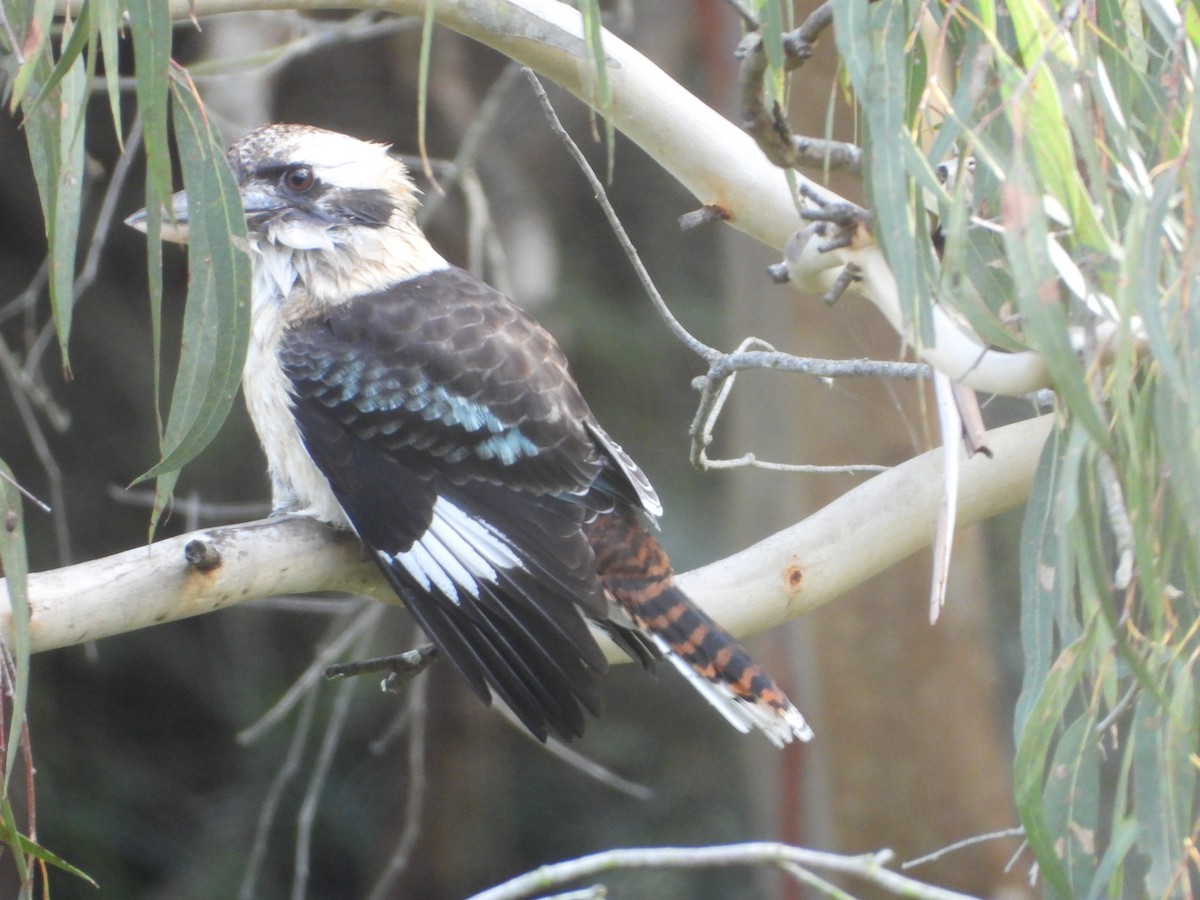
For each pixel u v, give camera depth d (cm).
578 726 524
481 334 599
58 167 439
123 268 1294
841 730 991
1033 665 449
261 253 633
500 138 1266
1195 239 379
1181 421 381
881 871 425
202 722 1354
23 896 437
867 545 585
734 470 998
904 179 379
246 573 498
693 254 1385
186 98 442
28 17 470
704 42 979
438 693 1405
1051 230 434
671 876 1346
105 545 1276
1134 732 415
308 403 594
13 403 1270
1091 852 431
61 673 1341
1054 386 396
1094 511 400
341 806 1359
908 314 372
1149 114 441
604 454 586
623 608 554
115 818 1298
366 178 646
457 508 571
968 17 405
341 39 980
